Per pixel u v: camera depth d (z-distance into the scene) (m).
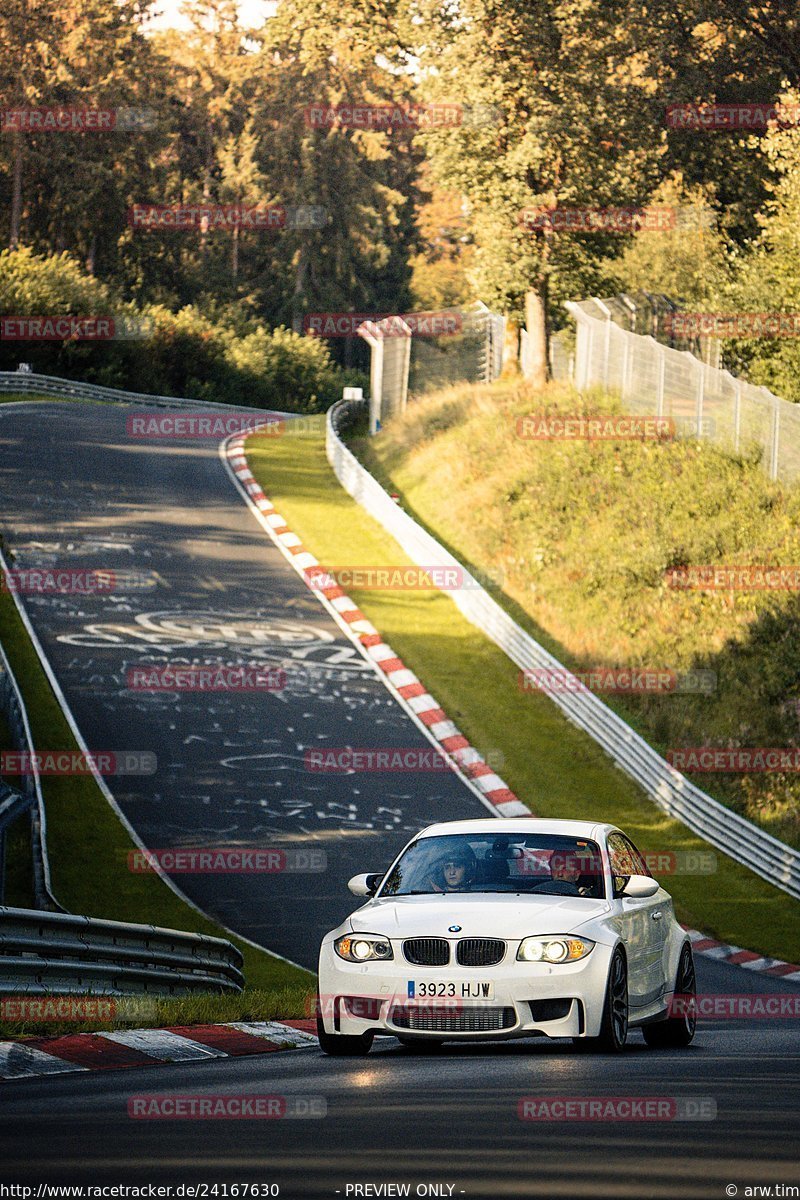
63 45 176.12
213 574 65.50
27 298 132.75
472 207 87.56
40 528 69.44
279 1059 15.41
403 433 92.25
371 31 97.88
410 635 60.34
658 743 52.44
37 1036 15.68
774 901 41.34
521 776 48.50
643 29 88.31
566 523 69.94
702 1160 7.96
